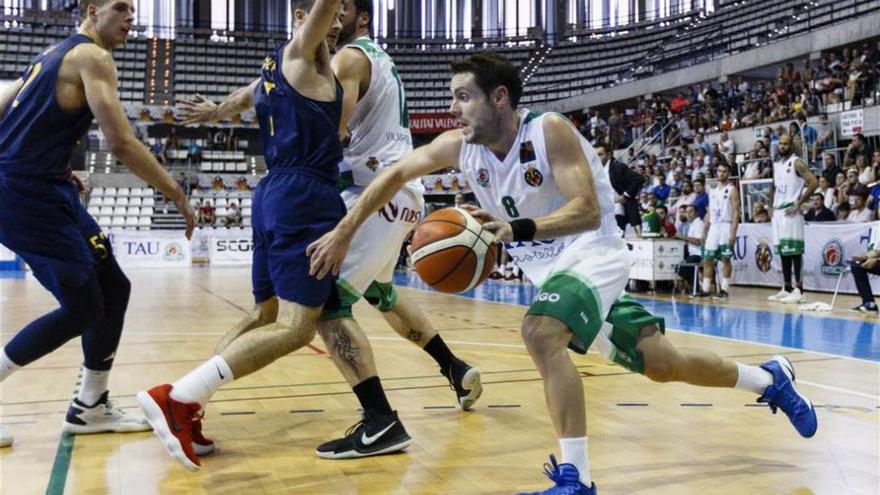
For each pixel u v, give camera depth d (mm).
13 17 25547
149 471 2514
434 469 2543
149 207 21844
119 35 2842
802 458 2631
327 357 4973
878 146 12891
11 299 9812
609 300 2297
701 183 10539
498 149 2297
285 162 2693
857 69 14500
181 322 7176
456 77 2262
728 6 24062
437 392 3840
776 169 9102
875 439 2879
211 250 19453
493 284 13078
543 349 2162
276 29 30219
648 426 3076
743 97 16875
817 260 10383
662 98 20594
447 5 30734
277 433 3035
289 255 2564
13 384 4086
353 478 2439
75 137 2740
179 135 25297
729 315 7688
